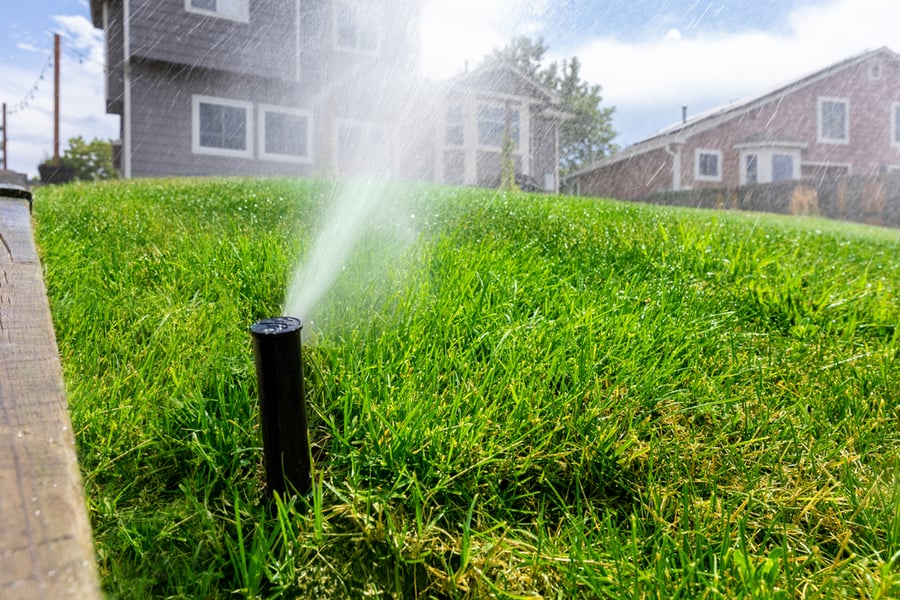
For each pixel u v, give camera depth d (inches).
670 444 48.2
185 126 464.8
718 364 64.1
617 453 44.9
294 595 33.0
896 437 52.7
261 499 39.0
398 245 97.8
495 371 53.8
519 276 81.2
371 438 43.8
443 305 65.3
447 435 43.7
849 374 63.7
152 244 96.6
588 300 72.9
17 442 27.8
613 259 101.9
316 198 169.8
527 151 539.8
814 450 49.2
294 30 482.0
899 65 819.4
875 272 128.0
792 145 776.9
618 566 34.5
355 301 68.0
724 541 36.6
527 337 59.6
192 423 44.9
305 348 56.9
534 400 49.7
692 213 245.8
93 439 43.4
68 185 269.1
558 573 35.7
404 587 34.4
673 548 37.4
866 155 828.0
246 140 486.3
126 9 436.1
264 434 36.5
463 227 121.6
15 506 23.1
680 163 770.8
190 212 138.9
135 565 33.6
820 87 804.0
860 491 44.7
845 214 560.1
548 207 185.9
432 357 55.7
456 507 40.5
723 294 88.2
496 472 43.0
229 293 71.7
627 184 761.0
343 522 38.0
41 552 20.9
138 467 41.9
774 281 94.4
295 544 34.9
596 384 51.9
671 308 75.0
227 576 33.6
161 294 70.9
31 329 43.9
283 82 491.5
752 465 47.4
